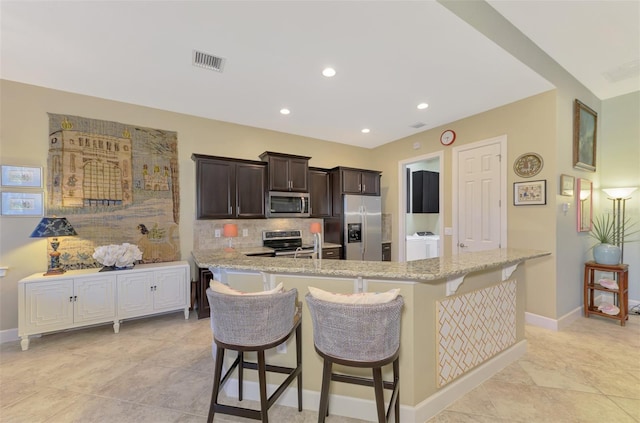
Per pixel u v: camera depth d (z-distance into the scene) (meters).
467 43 2.27
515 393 2.04
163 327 3.27
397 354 1.54
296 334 1.84
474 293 2.12
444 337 1.92
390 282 1.79
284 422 1.78
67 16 1.96
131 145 3.53
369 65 2.60
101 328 3.24
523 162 3.34
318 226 3.04
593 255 3.53
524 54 2.59
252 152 4.39
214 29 2.11
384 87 3.04
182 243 3.83
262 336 1.54
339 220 4.73
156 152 3.68
